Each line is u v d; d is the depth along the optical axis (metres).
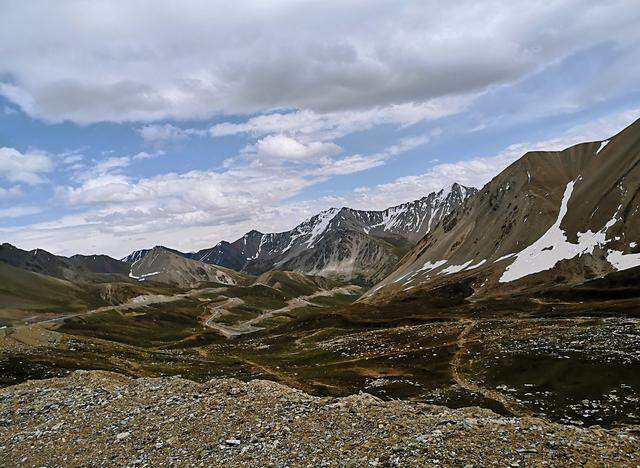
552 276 169.00
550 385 61.75
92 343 148.12
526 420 20.95
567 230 193.88
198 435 21.78
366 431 20.36
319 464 17.45
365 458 17.47
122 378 36.53
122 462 19.95
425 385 73.00
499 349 84.69
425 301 181.00
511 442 17.94
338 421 21.80
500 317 129.50
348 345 120.00
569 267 168.75
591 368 63.38
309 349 128.88
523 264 188.88
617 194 186.25
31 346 129.00
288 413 23.36
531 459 16.27
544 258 184.12
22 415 28.36
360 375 86.50
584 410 51.41
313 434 20.52
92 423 25.23
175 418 24.27
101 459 20.53
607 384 57.47
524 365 71.56
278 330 189.62
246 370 104.44
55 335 154.25
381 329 142.62
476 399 61.22
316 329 170.50
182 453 20.08
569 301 137.25
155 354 139.50
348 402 24.73
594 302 127.81
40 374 87.50
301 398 25.92
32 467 20.62
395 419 21.66
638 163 189.50
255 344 164.50
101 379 35.00
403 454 17.39
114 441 22.38
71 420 26.14
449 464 16.25
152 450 20.81
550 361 69.94
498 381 68.44
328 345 126.88
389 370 87.19
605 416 48.78
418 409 24.22
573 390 58.12
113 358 119.12
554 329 94.75
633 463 15.77
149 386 31.27
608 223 178.75
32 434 24.69
